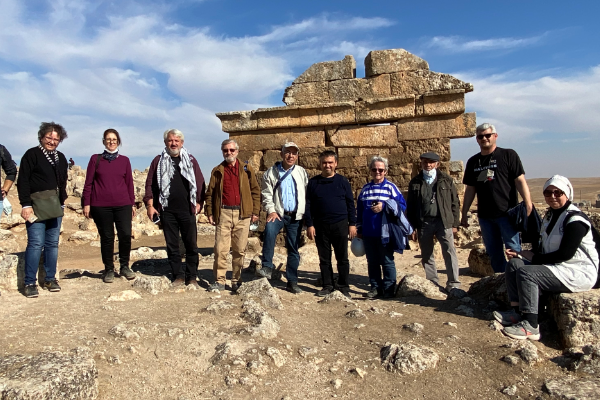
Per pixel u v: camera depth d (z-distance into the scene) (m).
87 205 6.18
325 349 4.14
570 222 4.23
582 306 4.01
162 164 5.98
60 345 3.85
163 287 5.86
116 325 4.23
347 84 10.03
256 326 4.32
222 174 5.96
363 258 8.74
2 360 3.29
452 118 9.48
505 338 4.18
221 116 10.47
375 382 3.57
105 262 6.29
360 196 6.12
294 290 6.07
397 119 9.81
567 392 3.24
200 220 16.97
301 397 3.37
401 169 9.75
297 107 9.98
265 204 6.08
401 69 9.81
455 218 6.02
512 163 5.64
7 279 5.57
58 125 5.53
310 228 6.05
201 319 4.61
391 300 5.67
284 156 6.14
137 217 16.19
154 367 3.67
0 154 5.28
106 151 6.23
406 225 5.77
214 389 3.41
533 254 4.62
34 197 5.35
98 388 3.32
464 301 5.23
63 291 5.70
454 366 3.74
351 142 9.95
